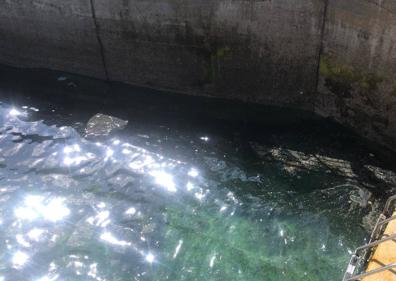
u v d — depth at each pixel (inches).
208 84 542.9
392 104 425.7
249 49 496.1
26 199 431.5
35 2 565.6
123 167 468.1
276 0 451.5
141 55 553.9
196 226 405.7
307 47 466.6
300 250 380.2
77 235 398.0
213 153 482.9
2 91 596.4
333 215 406.0
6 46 628.4
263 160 469.1
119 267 372.2
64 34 578.9
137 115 543.8
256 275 362.6
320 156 466.0
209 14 490.9
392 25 392.5
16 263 374.9
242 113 535.8
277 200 424.8
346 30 428.5
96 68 593.3
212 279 361.7
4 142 500.4
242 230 399.9
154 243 391.5
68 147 494.0
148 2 508.4
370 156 458.9
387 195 416.2
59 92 590.9
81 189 443.2
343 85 461.1
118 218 414.0
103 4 530.0
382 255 279.9
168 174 458.9
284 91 508.1
